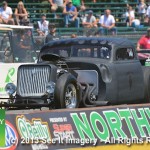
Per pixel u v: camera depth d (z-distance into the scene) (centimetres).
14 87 2872
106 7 5431
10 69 3578
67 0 5219
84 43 3102
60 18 5166
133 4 5466
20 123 2250
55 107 2758
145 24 5325
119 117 2500
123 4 5447
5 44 3603
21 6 4881
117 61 3047
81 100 2877
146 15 5366
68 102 2770
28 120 2267
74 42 3117
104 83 2959
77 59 3033
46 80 2805
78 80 2950
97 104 2912
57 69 2858
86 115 2408
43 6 5297
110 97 2981
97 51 3067
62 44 3134
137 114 2569
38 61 3173
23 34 3703
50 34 4391
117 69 3023
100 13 5341
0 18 4750
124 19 5344
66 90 2745
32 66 2831
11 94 2862
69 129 2352
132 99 3109
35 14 5197
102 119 2445
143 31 5159
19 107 2819
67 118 2356
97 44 3077
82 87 2902
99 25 5003
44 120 2302
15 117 2242
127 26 5284
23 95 2834
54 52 3145
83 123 2391
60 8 5225
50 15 5197
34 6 5300
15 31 3662
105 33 4969
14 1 5344
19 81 2847
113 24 4984
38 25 4888
